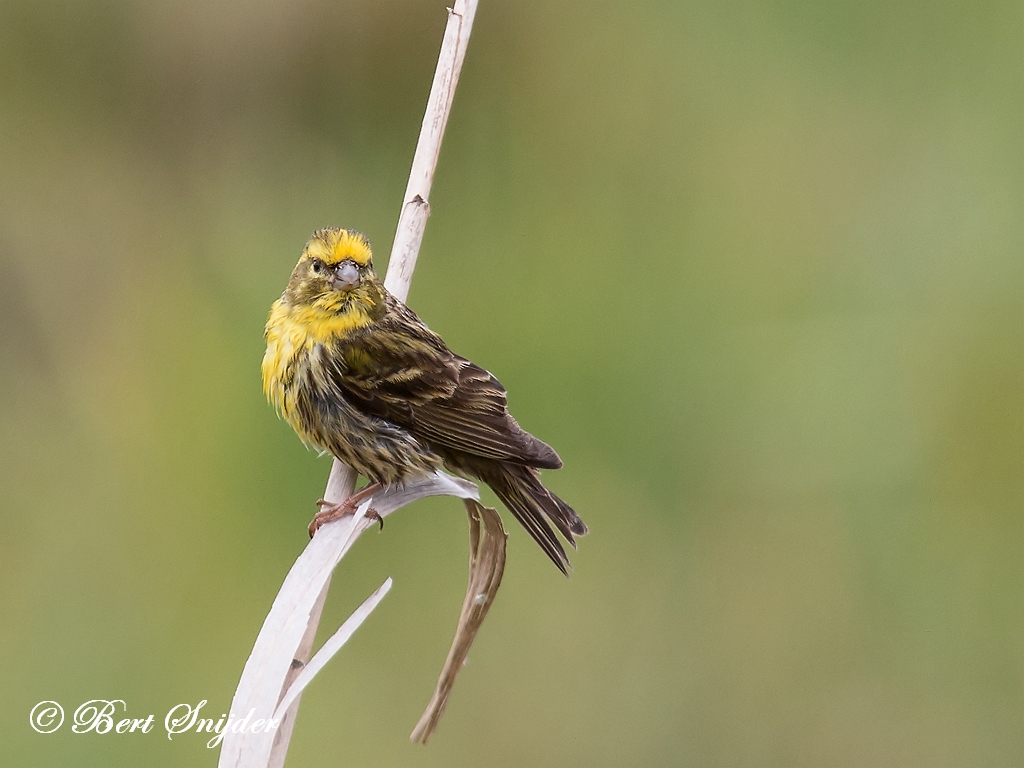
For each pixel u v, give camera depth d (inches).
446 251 496.1
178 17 530.3
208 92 528.4
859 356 481.4
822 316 483.8
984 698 454.9
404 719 432.5
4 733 401.4
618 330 478.3
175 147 528.7
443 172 514.3
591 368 472.4
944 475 471.8
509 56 523.2
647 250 495.2
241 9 526.3
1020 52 497.4
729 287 490.6
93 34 535.5
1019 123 496.1
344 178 514.3
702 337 479.8
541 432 465.1
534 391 470.3
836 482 468.8
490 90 520.4
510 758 438.9
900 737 448.1
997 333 484.4
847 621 460.1
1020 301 487.2
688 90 520.1
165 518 445.1
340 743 424.8
